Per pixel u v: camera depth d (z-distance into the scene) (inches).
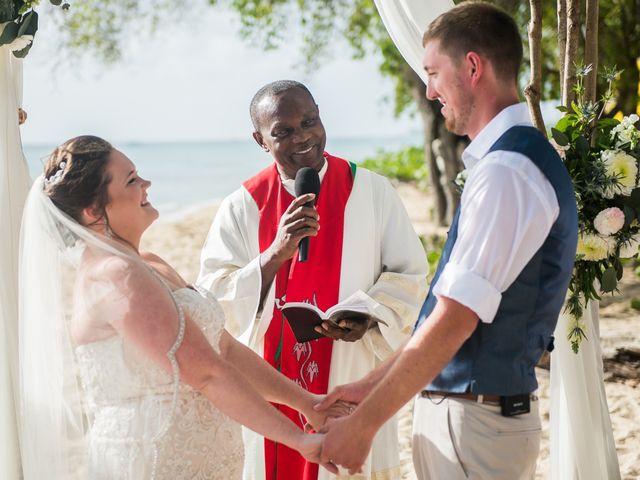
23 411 111.0
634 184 121.0
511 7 346.3
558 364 138.6
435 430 100.0
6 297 127.4
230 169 2182.6
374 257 142.2
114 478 101.2
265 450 136.3
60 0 130.8
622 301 324.8
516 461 98.0
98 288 101.0
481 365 95.8
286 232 130.5
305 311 126.6
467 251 92.0
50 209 104.1
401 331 135.9
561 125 127.7
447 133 534.6
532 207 91.3
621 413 206.5
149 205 109.3
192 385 102.0
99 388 102.3
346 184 142.7
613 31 363.6
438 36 98.5
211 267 142.5
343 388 117.4
